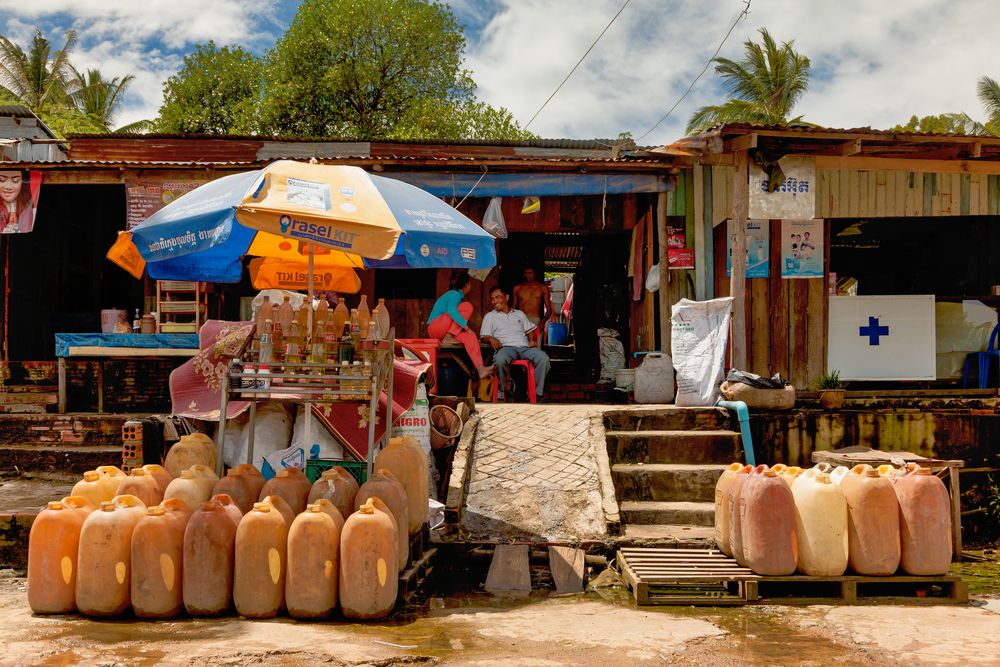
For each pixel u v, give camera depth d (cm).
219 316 952
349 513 490
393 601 454
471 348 934
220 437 557
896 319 946
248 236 629
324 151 1248
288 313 572
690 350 808
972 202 959
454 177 918
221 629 416
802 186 855
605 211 984
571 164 899
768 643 413
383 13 2128
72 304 1162
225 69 2222
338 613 453
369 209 522
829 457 672
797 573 508
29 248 1023
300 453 596
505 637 420
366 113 2180
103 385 849
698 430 765
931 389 912
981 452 779
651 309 965
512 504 639
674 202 956
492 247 568
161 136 1221
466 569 584
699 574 509
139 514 455
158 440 598
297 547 440
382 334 580
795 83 2798
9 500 643
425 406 677
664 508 651
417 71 2216
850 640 418
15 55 2914
